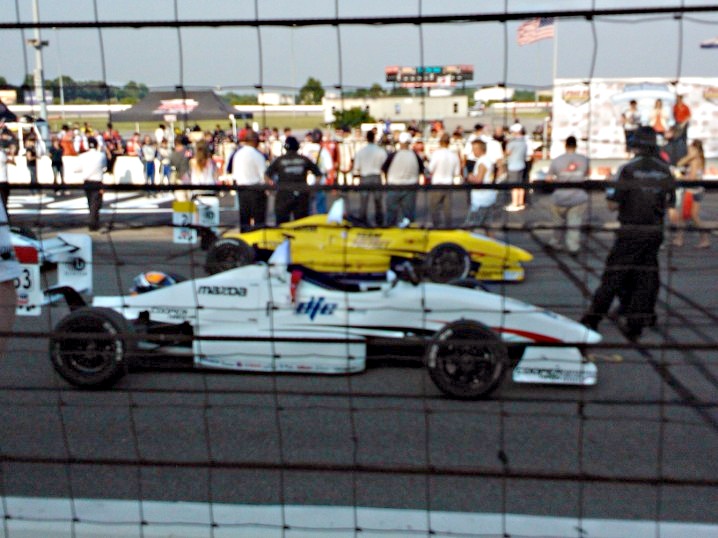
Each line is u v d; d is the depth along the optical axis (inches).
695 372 222.8
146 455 165.0
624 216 193.3
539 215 368.5
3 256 120.4
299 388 211.0
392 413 190.2
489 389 191.2
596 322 245.3
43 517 102.4
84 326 201.5
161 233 470.6
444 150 241.4
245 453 166.9
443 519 101.2
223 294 218.8
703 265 367.6
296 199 199.2
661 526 99.4
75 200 596.1
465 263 323.0
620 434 177.5
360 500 145.0
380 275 308.3
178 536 100.0
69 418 187.0
